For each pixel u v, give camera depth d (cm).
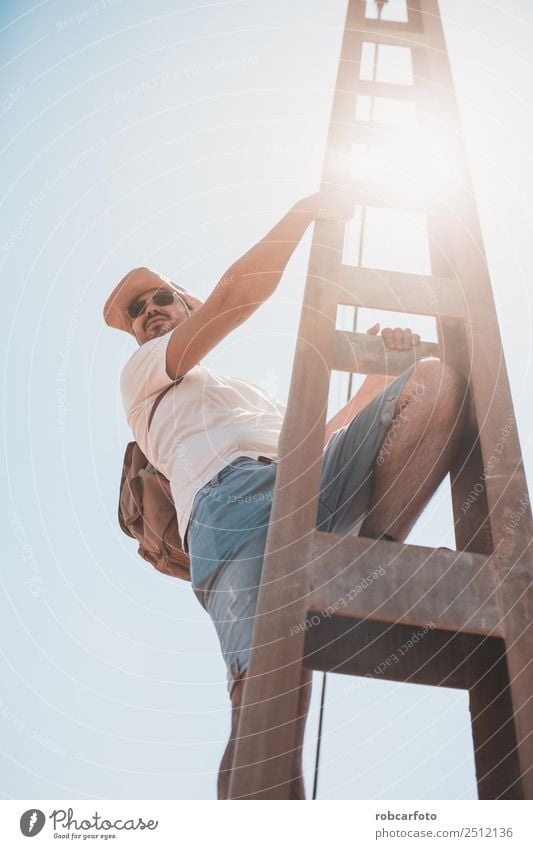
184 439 235
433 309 211
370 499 204
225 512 209
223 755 185
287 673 164
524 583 178
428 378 200
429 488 200
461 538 201
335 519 205
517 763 167
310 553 176
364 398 264
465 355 210
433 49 261
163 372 238
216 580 204
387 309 210
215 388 245
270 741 159
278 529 178
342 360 206
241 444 228
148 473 276
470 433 203
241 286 219
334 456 209
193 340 232
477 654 188
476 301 212
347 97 245
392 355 209
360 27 263
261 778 157
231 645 194
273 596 171
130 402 249
